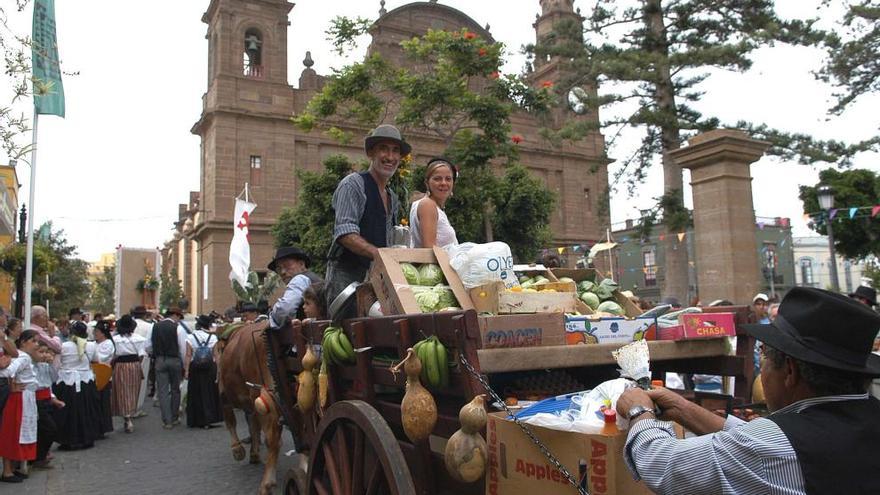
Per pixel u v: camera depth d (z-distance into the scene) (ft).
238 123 100.83
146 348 37.04
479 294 9.89
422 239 12.73
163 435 33.42
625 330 9.92
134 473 24.25
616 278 130.21
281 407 16.03
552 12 110.93
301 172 72.18
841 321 5.82
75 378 29.78
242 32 103.30
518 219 67.21
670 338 10.17
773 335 6.19
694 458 5.84
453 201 54.19
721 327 10.43
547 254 21.67
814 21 48.96
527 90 53.31
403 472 8.64
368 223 13.23
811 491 5.32
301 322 13.70
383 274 10.28
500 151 53.52
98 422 30.81
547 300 9.98
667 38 55.88
